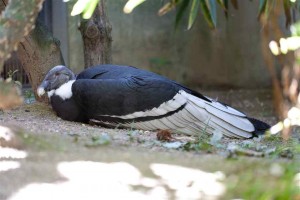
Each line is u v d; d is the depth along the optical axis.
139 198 6.05
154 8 21.09
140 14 20.98
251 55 21.48
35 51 12.55
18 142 7.94
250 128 11.71
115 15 20.61
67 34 19.08
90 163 7.14
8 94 6.46
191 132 11.41
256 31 21.36
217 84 21.75
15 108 11.81
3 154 7.51
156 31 21.22
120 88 11.14
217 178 6.48
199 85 21.77
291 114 6.66
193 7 10.13
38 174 6.72
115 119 11.27
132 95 11.14
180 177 6.63
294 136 11.24
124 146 8.43
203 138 10.40
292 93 6.68
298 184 5.11
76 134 9.21
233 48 21.66
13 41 6.68
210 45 21.77
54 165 7.04
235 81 21.78
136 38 21.02
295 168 5.80
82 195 6.13
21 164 7.07
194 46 21.78
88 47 13.55
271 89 20.94
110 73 11.72
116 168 6.94
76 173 6.76
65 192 6.21
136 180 6.55
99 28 13.42
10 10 6.62
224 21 21.48
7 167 6.95
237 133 11.58
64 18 18.95
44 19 18.73
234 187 6.00
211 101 11.70
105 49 13.61
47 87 11.70
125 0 20.55
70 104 11.44
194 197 6.05
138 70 11.88
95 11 13.44
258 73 21.64
